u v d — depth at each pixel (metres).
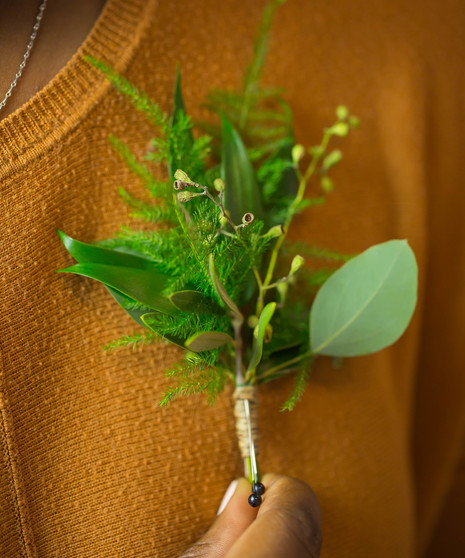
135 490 0.38
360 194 0.44
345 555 0.41
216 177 0.38
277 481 0.36
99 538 0.37
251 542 0.32
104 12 0.39
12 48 0.38
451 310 0.51
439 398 0.53
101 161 0.38
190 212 0.35
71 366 0.37
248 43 0.42
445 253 0.49
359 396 0.42
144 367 0.38
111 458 0.37
